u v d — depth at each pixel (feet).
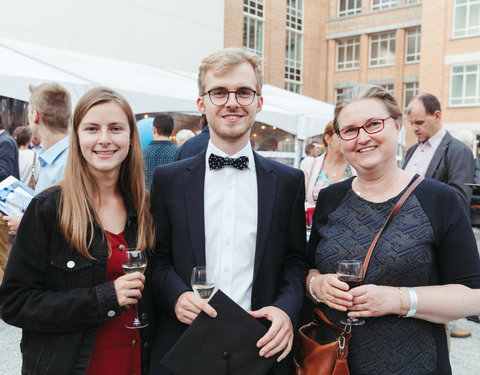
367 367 4.77
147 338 5.46
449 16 66.03
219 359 4.72
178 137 20.38
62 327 4.64
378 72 80.28
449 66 66.28
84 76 16.92
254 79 5.41
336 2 84.07
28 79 13.74
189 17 43.96
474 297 4.58
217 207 5.63
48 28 33.76
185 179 5.69
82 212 4.92
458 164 10.05
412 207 4.86
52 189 5.02
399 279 4.71
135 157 5.50
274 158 24.71
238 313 4.82
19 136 15.23
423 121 10.74
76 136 5.12
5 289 4.70
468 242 4.75
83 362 4.75
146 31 40.45
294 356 5.41
